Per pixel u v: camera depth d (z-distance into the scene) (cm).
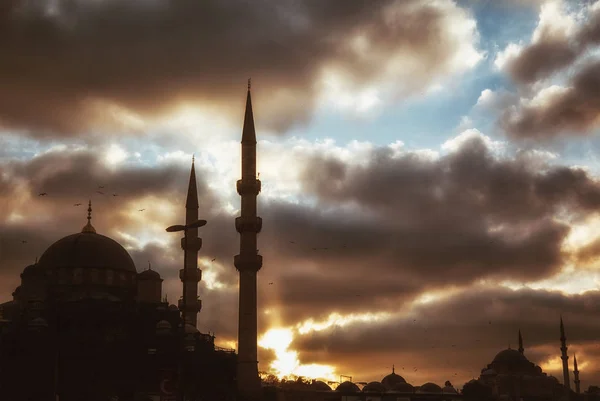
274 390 19362
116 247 18988
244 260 17175
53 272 18088
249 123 18275
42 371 15888
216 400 16700
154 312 17500
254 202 17675
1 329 16262
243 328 16900
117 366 16450
